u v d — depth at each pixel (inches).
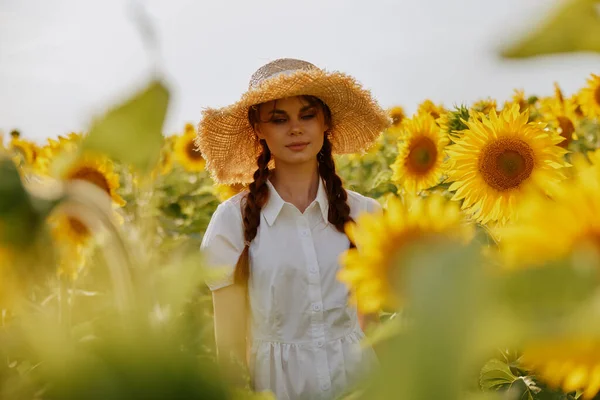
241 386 11.9
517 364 77.5
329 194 110.8
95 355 10.7
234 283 108.3
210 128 124.0
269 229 108.7
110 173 88.4
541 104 246.1
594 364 11.9
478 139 119.0
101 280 13.3
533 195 15.1
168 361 10.7
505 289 7.6
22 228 12.8
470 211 116.3
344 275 30.7
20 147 128.6
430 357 7.5
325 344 105.6
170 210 228.5
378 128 126.3
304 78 107.3
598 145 244.8
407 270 7.9
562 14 6.8
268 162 115.0
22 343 11.6
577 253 12.2
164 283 12.2
